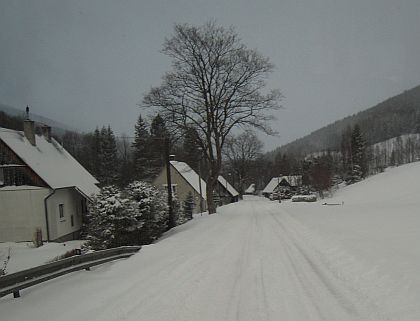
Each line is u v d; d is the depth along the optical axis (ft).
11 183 98.27
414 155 387.14
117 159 257.55
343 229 49.83
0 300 26.23
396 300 21.29
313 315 20.71
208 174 114.52
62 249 87.40
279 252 39.47
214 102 103.60
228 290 26.27
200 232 62.64
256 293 25.31
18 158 98.63
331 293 24.17
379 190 125.59
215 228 67.51
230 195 253.44
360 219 59.41
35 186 98.17
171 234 73.51
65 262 32.50
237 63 103.04
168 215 87.61
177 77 101.24
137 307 23.22
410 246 33.06
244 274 30.73
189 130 101.71
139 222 69.51
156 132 106.73
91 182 126.52
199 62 101.50
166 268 34.12
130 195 74.08
